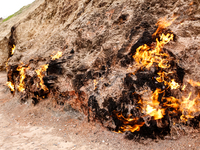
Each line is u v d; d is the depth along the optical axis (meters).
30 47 8.95
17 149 3.84
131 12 4.96
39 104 6.46
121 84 4.22
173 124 3.83
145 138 3.85
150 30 4.40
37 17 10.68
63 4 8.66
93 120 4.68
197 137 3.52
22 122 5.54
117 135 4.14
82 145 3.93
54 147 3.88
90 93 4.69
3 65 15.62
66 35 6.86
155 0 4.77
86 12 6.67
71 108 5.43
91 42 5.65
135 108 4.00
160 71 4.11
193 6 4.13
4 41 15.02
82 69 5.23
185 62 3.81
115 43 4.83
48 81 5.96
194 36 3.96
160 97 3.92
